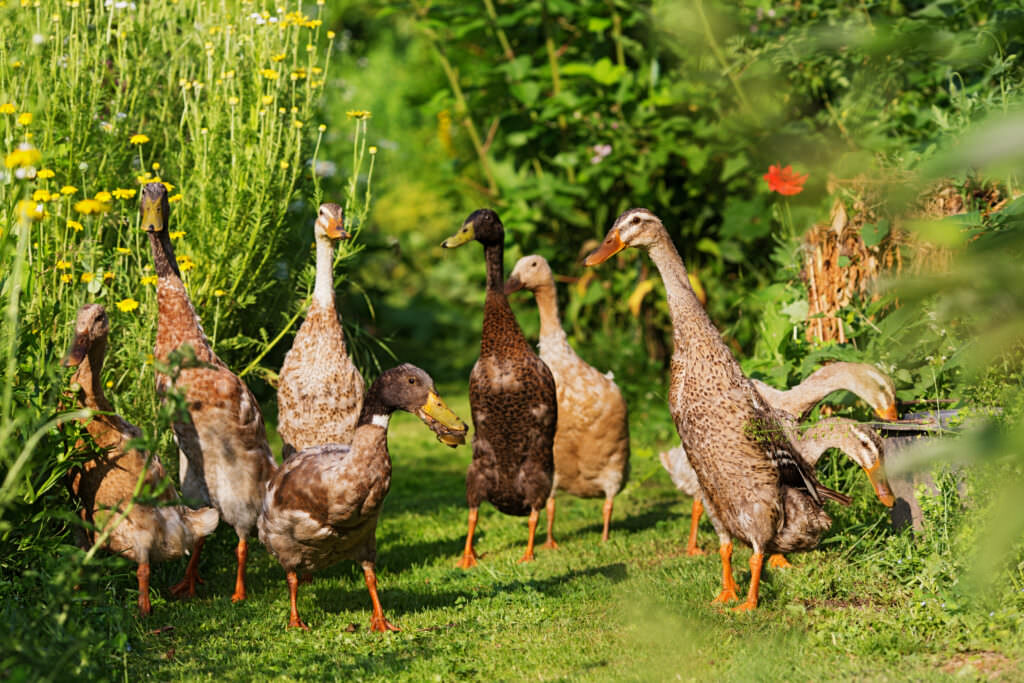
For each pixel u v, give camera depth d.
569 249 17.12
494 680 6.20
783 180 10.79
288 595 8.45
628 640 6.87
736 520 7.53
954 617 6.48
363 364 11.38
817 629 6.76
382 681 6.17
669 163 16.12
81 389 7.22
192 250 9.61
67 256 8.18
